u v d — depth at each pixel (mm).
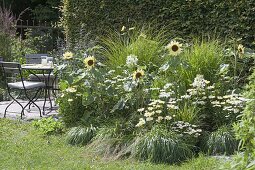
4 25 11562
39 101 8992
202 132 5039
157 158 4531
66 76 5930
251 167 2664
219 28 6805
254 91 2869
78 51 6758
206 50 5918
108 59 6406
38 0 19125
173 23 7410
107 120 5477
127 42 6516
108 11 8617
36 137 5629
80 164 4453
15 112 7684
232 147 4707
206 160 4402
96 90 5582
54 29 13781
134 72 5203
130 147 4746
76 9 9344
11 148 5086
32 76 8414
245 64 6074
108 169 4262
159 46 6500
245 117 2916
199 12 7031
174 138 4684
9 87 7258
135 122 5215
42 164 4469
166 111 5094
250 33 6461
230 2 6613
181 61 5520
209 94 5332
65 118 5906
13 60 11188
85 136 5262
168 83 5328
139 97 5352
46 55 9117
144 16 7898
